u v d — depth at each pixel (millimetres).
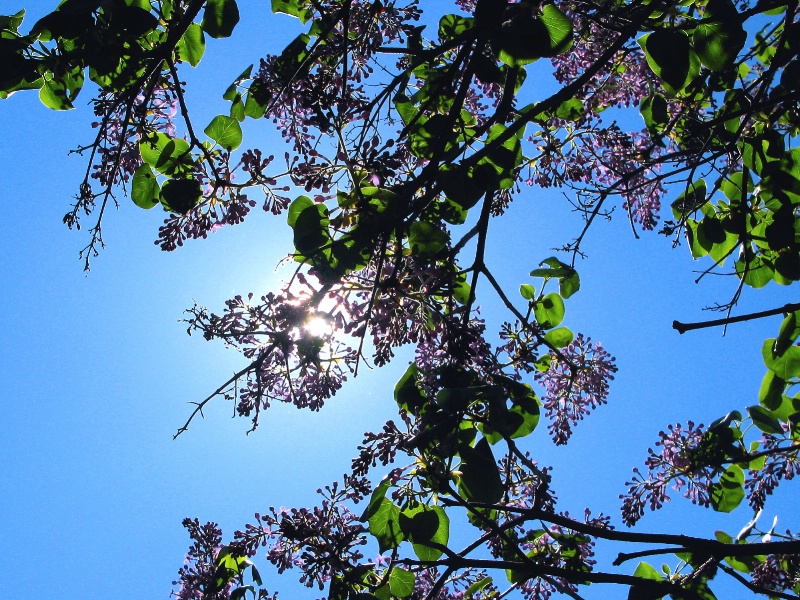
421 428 3738
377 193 3770
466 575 4609
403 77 3707
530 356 4043
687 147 4789
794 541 3271
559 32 3586
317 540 4105
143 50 3744
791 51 3797
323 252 3705
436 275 3680
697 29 3695
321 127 3621
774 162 4367
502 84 4328
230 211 4055
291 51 4125
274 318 3768
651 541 3408
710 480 4535
